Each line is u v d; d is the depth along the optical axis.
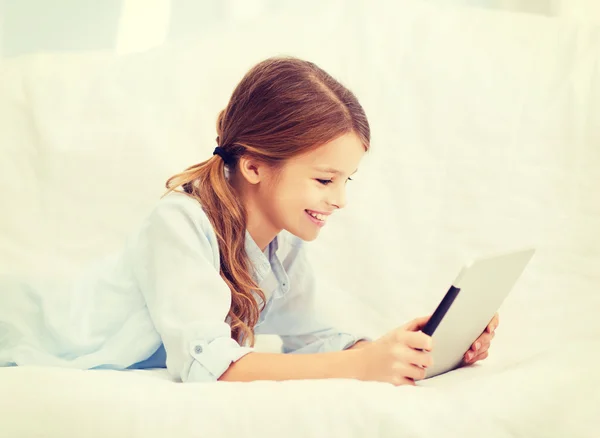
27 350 1.12
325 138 1.06
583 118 1.59
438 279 1.49
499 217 1.53
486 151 1.57
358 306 1.47
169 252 1.05
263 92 1.10
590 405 0.79
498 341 1.37
